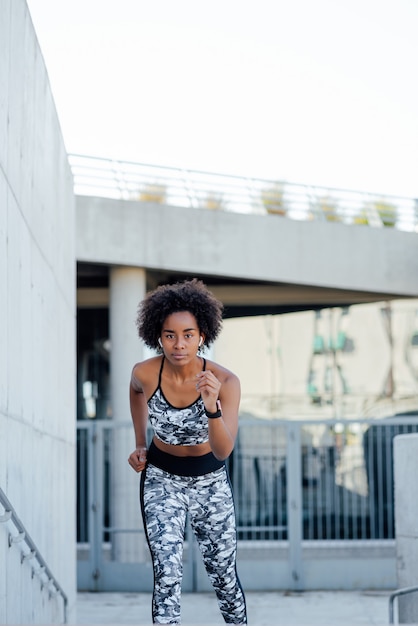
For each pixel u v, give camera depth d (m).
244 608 5.11
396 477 8.27
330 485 13.77
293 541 13.45
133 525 14.00
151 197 15.74
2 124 5.37
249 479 13.84
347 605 11.90
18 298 5.91
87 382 19.09
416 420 13.79
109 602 12.40
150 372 4.80
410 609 7.94
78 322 19.19
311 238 16.25
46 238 7.52
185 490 4.91
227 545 4.95
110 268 15.93
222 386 4.78
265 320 19.02
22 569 5.85
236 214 15.98
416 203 16.66
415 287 16.58
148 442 14.08
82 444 14.04
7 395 5.36
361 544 13.59
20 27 6.21
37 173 6.99
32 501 6.38
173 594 4.69
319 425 13.86
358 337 18.80
